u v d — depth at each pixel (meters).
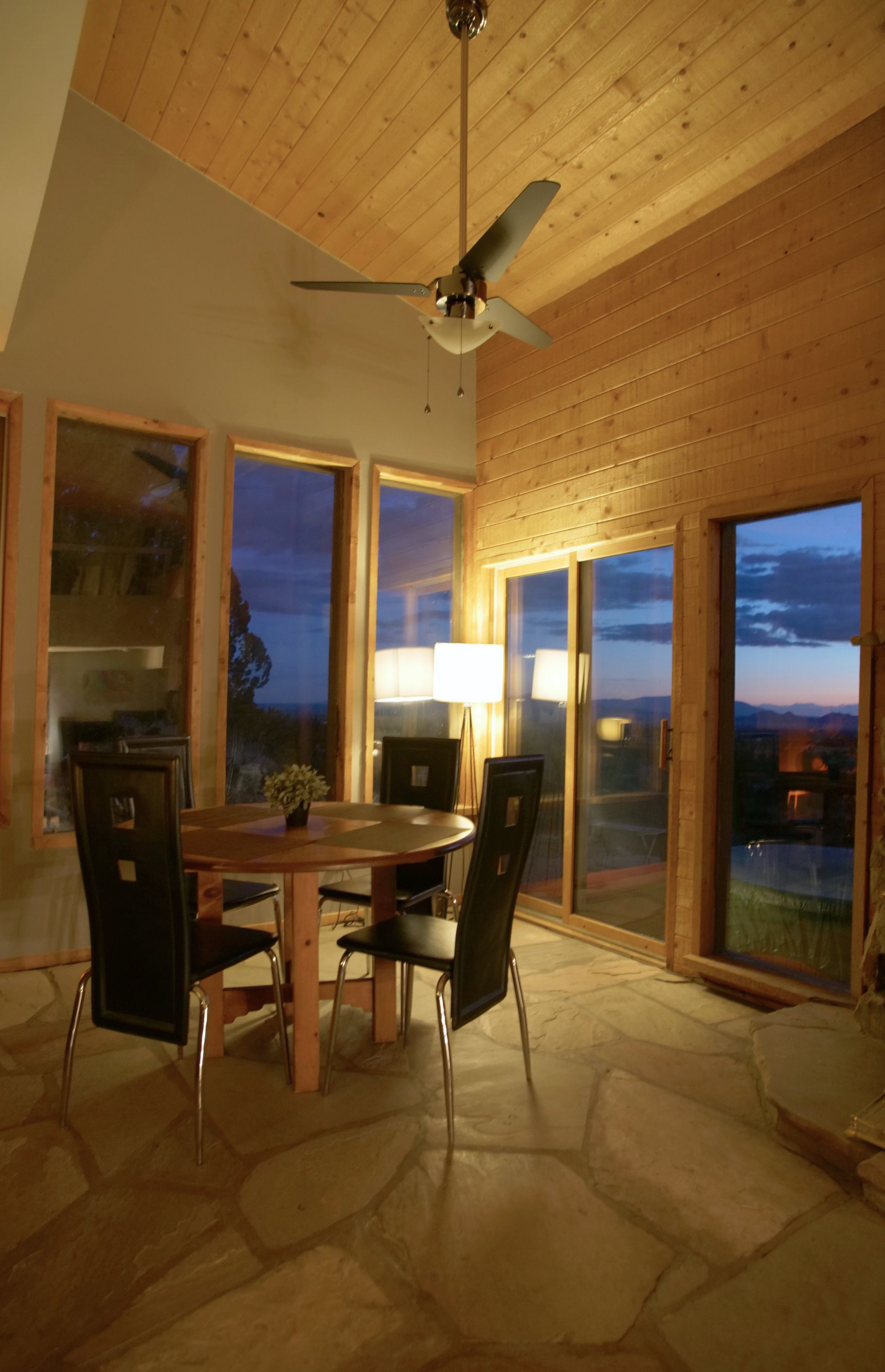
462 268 2.63
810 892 3.25
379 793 4.74
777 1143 2.27
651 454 3.88
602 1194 2.03
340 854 2.46
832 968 3.17
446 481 4.98
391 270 4.59
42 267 3.76
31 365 3.72
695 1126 2.36
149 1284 1.71
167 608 4.14
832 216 3.11
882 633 2.83
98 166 3.90
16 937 3.67
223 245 4.24
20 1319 1.61
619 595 4.13
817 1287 1.72
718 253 3.56
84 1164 2.14
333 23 3.19
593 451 4.22
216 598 4.20
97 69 3.67
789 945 3.33
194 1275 1.73
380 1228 1.89
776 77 2.93
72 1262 1.77
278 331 4.41
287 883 3.28
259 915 4.30
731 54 2.89
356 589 4.64
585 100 3.23
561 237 4.00
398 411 4.82
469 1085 2.60
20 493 3.69
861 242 3.01
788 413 3.26
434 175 3.82
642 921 3.98
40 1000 3.31
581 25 2.92
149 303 4.03
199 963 2.33
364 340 4.70
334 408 4.58
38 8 1.79
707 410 3.60
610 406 4.12
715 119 3.15
